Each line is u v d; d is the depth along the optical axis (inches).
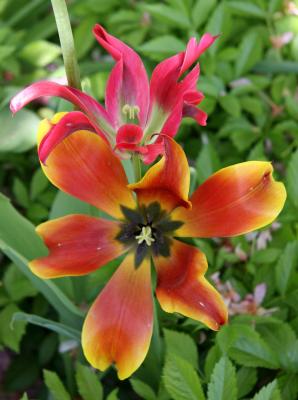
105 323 10.6
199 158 16.8
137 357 10.5
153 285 15.2
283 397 13.3
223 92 19.3
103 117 10.6
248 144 19.4
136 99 10.7
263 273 15.6
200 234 10.7
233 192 10.2
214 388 11.6
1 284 17.6
